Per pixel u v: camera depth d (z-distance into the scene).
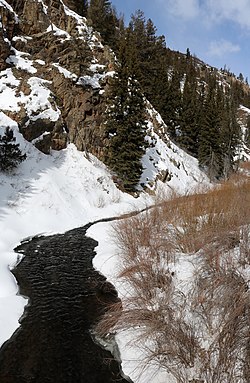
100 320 7.96
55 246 14.00
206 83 85.50
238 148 52.50
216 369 5.26
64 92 24.28
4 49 22.91
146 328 6.55
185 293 7.43
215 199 11.90
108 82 26.19
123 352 6.69
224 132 41.62
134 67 24.33
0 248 12.65
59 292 9.57
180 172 32.31
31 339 7.19
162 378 5.74
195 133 40.66
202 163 37.31
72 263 12.01
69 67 25.73
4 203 16.16
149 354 6.23
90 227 17.19
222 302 6.20
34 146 20.73
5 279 9.82
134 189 25.06
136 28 41.97
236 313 5.68
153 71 40.31
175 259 9.19
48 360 6.50
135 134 24.02
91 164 23.59
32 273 10.97
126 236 11.61
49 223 16.77
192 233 10.15
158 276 8.33
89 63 27.38
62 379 5.99
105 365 6.39
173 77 45.56
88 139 24.61
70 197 20.00
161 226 11.60
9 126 19.64
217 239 8.63
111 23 37.62
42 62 25.08
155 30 42.25
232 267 6.95
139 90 24.23
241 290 6.07
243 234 8.55
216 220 10.33
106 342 7.13
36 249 13.52
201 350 5.89
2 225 14.44
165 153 31.61
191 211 11.47
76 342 7.11
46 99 22.55
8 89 21.98
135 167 24.50
